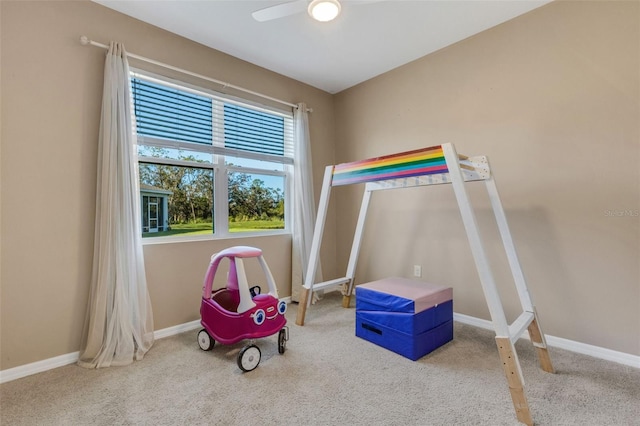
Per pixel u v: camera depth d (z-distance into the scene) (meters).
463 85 2.67
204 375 1.87
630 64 1.91
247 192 3.11
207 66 2.74
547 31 2.21
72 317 2.05
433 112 2.88
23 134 1.88
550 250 2.23
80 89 2.08
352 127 3.65
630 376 1.81
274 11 1.78
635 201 1.91
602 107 2.01
